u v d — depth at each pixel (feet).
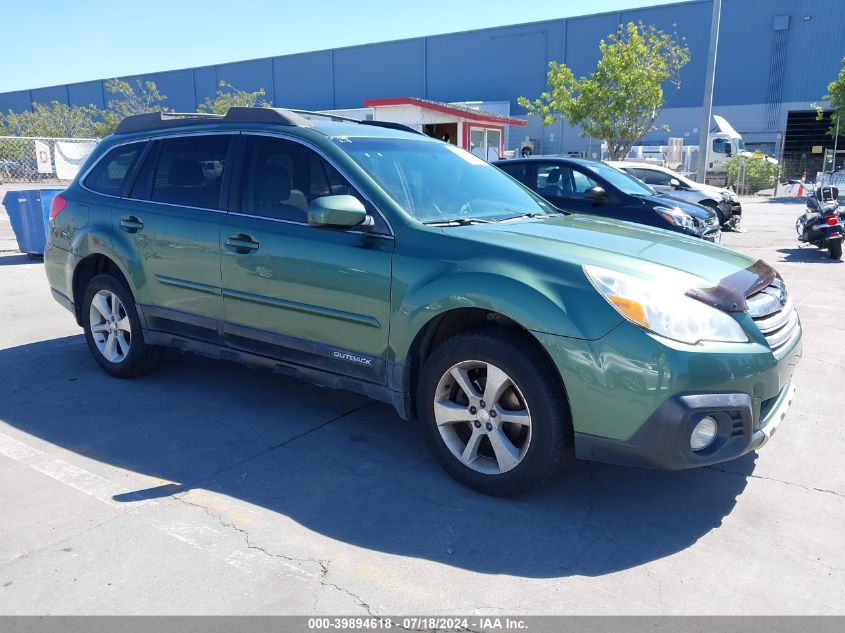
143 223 15.34
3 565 9.29
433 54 153.17
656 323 9.82
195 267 14.42
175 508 10.86
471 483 11.45
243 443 13.37
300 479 11.91
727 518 10.82
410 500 11.22
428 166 14.15
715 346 9.96
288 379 17.10
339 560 9.53
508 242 11.27
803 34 123.54
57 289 17.97
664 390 9.67
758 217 66.54
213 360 18.51
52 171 53.42
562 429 10.53
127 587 8.87
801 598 8.85
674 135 135.64
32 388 16.29
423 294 11.26
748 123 130.62
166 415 14.71
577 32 137.39
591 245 11.55
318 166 13.15
